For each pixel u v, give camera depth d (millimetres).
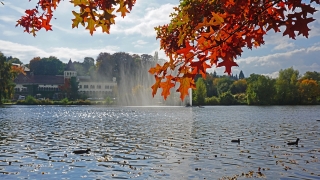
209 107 105188
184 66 3488
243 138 29141
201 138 29203
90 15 3697
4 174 16703
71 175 16562
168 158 20328
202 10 4805
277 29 3354
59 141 28188
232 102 123625
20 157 20953
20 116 62062
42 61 194875
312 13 3006
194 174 16531
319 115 62656
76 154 21938
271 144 25688
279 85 120125
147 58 169875
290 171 17031
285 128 38250
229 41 3473
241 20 3414
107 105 125750
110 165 18594
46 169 17734
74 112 75875
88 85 163125
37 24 4574
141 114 67750
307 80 125438
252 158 20172
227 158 20219
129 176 16312
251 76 133375
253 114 66500
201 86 120750
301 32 3043
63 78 166000
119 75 165750
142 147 24516
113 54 173125
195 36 4918
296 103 120875
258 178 15742
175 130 36281
